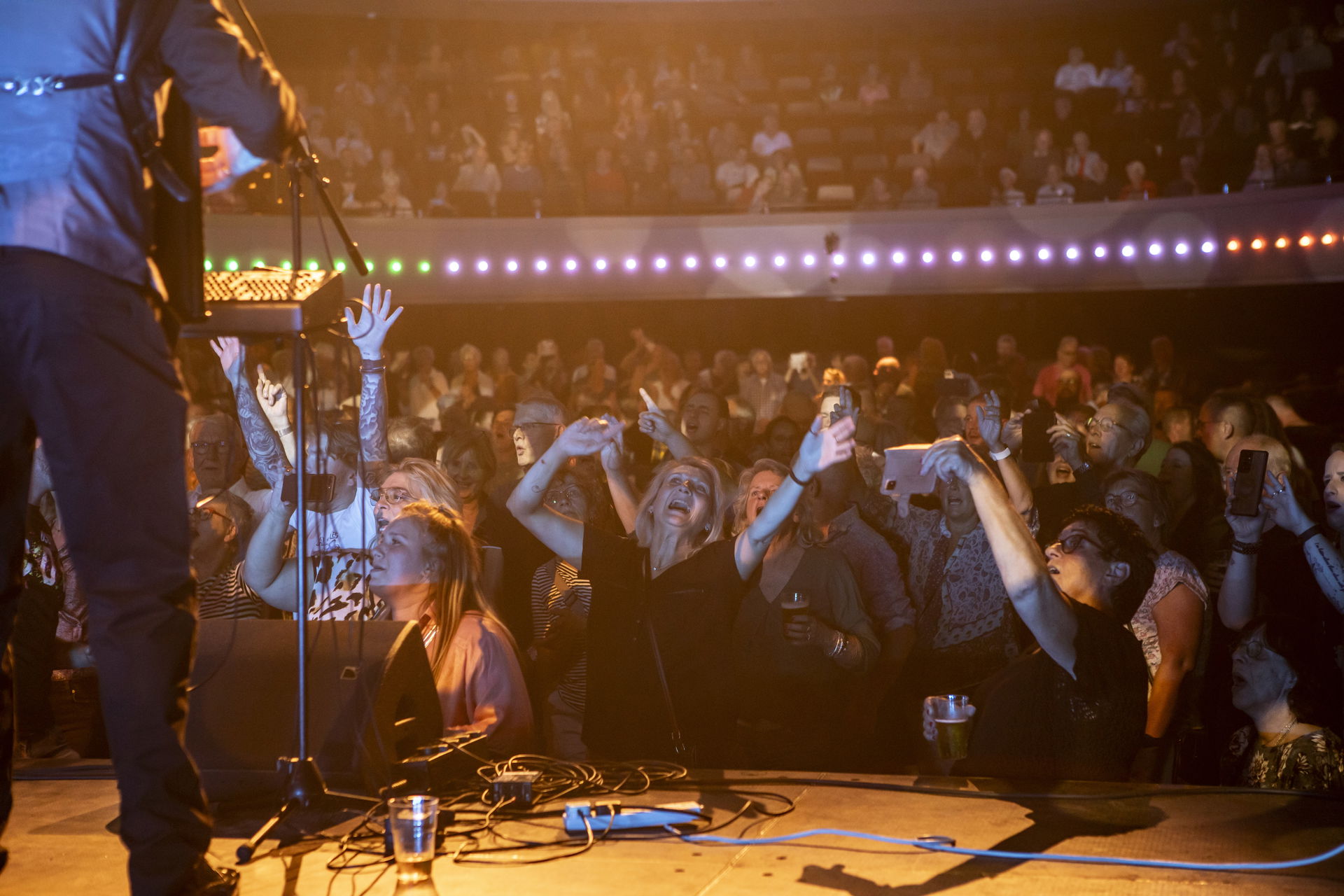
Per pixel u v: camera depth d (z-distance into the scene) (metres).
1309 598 3.73
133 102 1.63
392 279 13.77
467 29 17.03
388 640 2.54
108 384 1.59
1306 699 3.04
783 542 3.59
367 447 3.42
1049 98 15.68
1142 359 14.31
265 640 2.58
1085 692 2.64
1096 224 13.51
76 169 1.58
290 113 1.71
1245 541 3.44
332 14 16.36
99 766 2.75
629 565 2.99
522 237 14.05
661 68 16.16
